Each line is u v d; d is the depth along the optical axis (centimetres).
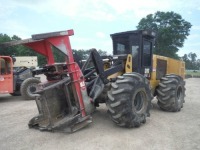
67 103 588
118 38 759
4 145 495
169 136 534
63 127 539
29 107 904
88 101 576
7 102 1062
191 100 1033
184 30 4806
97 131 564
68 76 580
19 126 625
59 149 468
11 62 1106
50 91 566
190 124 629
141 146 478
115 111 550
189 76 3544
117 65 675
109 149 464
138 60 724
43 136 540
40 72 611
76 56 607
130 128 586
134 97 568
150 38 773
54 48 573
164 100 764
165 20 4869
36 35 529
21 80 1214
